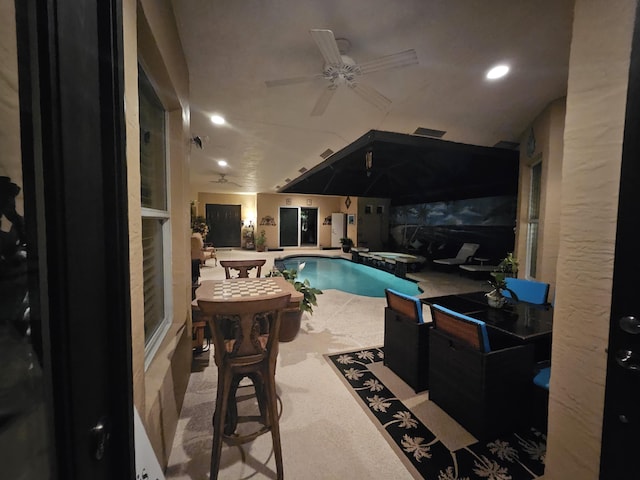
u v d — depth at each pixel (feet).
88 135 1.80
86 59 1.77
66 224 1.61
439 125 12.25
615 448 2.80
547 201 10.83
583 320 3.29
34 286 1.53
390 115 11.16
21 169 1.49
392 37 6.47
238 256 33.32
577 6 3.30
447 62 7.47
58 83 1.54
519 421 5.80
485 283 21.17
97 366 1.88
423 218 33.47
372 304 15.39
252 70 7.84
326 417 6.21
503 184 22.62
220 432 4.46
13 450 1.52
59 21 1.55
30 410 1.55
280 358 8.93
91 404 1.82
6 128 1.46
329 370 8.20
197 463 4.99
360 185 32.71
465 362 5.84
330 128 12.66
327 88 7.86
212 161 19.42
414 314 7.34
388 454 5.23
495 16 5.83
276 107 10.37
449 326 6.28
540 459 5.14
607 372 2.87
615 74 2.93
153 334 5.77
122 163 2.06
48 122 1.52
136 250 3.19
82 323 1.74
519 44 6.77
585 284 3.26
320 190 32.53
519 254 13.43
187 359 7.28
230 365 4.44
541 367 6.44
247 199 40.40
